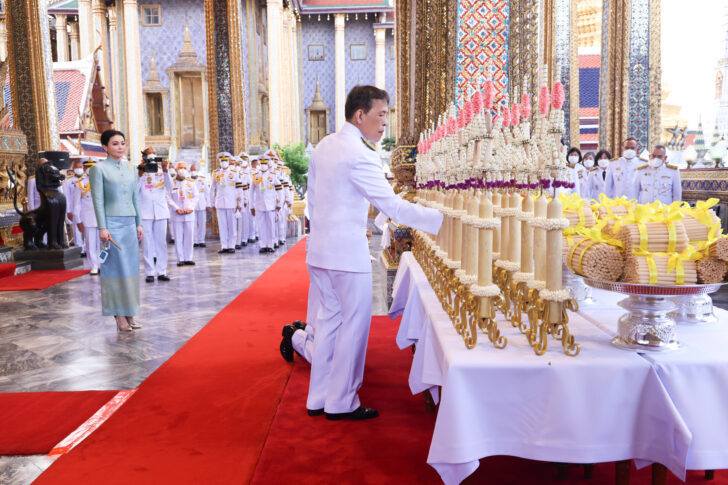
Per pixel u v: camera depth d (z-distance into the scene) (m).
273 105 22.59
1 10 14.05
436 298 2.83
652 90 9.69
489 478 2.40
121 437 2.82
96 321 5.44
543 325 1.91
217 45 14.12
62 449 2.75
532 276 2.12
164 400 3.32
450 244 2.59
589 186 8.76
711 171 8.37
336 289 2.97
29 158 9.90
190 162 23.19
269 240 10.83
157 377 3.73
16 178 9.47
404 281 3.92
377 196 2.73
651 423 1.83
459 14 4.32
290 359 4.00
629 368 1.83
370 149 2.92
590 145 15.72
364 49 28.83
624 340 1.99
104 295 4.87
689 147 9.27
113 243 4.81
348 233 2.90
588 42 19.08
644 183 7.46
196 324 5.26
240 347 4.41
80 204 8.46
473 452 1.84
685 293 1.80
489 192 2.51
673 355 1.88
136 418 3.06
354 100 2.88
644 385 1.83
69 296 6.73
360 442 2.73
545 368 1.84
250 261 9.64
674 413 1.75
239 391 3.45
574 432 1.84
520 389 1.86
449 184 2.79
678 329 2.21
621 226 1.89
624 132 9.76
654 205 2.18
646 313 1.98
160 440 2.79
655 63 9.65
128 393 3.51
